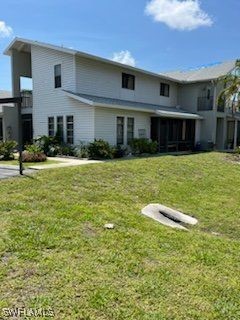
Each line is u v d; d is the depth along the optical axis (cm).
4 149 1368
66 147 1677
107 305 315
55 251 422
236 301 337
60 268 378
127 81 1998
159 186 906
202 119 2467
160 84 2320
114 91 1902
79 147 1612
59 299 320
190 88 2502
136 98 2078
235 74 2056
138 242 473
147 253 439
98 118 1627
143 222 576
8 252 410
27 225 501
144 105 2017
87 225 525
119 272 379
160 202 773
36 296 322
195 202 809
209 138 2445
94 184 823
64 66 1716
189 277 379
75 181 825
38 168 1013
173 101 2503
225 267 416
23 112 2036
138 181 924
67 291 333
